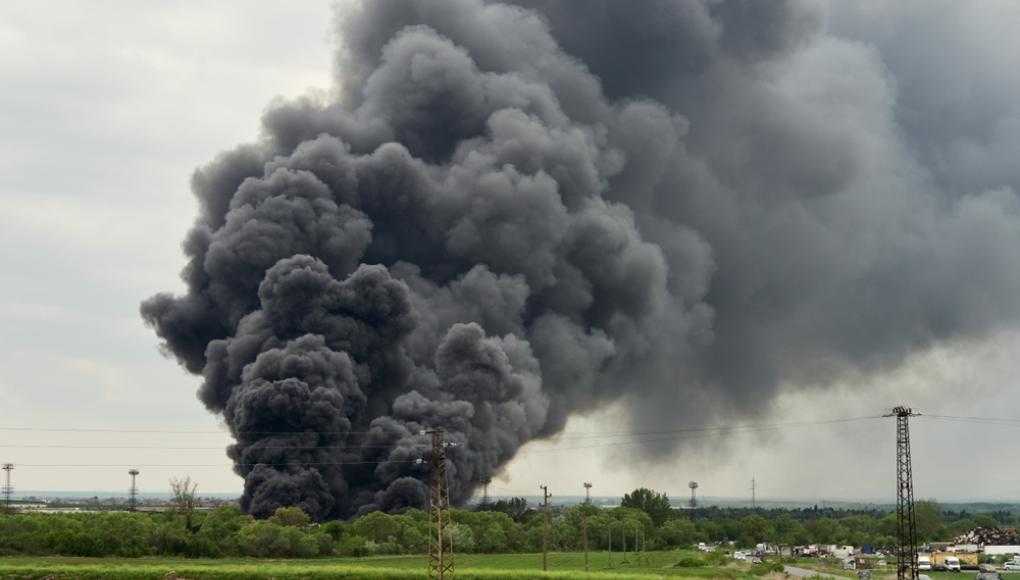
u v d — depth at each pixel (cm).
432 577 10288
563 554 17075
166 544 13650
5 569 10906
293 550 14288
